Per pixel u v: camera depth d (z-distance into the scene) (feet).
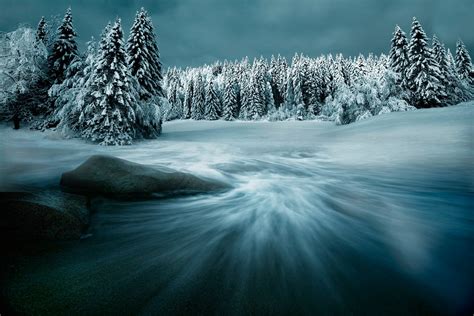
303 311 6.40
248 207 15.29
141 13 80.23
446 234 11.15
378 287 7.38
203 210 14.64
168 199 16.37
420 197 16.70
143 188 16.63
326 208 15.02
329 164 30.01
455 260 8.90
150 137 66.44
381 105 76.38
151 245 10.11
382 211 14.40
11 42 67.72
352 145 40.06
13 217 9.68
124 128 53.01
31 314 6.21
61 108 57.06
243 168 28.86
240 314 6.30
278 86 228.63
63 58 73.92
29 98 72.23
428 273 8.13
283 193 18.62
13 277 7.61
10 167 27.25
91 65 51.13
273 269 8.36
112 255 9.20
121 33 53.78
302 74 187.42
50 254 9.07
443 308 6.54
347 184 21.07
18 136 61.21
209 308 6.52
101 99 50.24
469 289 7.27
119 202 15.46
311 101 183.62
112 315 6.25
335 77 208.74
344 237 10.91
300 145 47.96
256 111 191.52
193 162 31.99
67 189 17.49
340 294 7.07
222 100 230.68
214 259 9.01
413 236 11.00
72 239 10.34
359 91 79.66
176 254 9.37
